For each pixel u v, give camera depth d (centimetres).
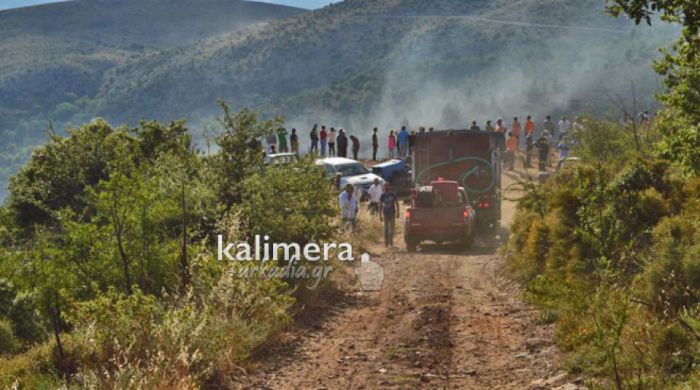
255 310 1301
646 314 1035
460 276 1958
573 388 914
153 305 1125
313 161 2053
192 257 1462
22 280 1287
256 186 1805
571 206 1586
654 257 1189
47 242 1380
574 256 1405
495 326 1327
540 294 1296
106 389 970
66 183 2681
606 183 1533
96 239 1433
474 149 3114
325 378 1053
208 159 1870
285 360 1164
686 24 857
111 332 1084
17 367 1154
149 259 1448
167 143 2709
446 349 1178
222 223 1644
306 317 1460
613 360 866
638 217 1405
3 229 1847
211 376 1045
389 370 1069
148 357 1029
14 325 1688
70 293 1298
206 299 1273
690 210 1348
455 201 2769
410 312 1493
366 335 1310
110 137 2755
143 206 1468
